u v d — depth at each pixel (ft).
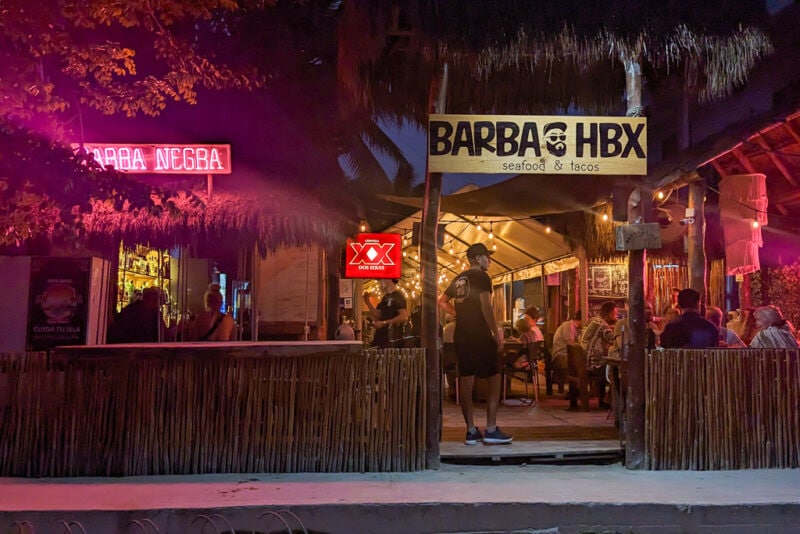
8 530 15.43
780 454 20.08
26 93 21.12
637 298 20.26
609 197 28.12
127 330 27.37
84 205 19.92
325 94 32.42
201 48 29.91
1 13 20.75
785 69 25.96
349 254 32.73
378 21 18.52
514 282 62.08
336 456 19.45
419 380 19.76
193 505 15.94
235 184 29.12
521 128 19.93
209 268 35.27
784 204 34.58
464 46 18.38
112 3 23.15
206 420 19.39
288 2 31.83
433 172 19.89
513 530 16.17
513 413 29.78
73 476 18.97
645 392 20.01
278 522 15.74
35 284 25.81
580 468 20.10
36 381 19.26
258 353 19.43
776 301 34.50
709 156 20.74
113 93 25.59
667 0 18.70
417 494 16.92
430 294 20.02
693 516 16.20
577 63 21.01
